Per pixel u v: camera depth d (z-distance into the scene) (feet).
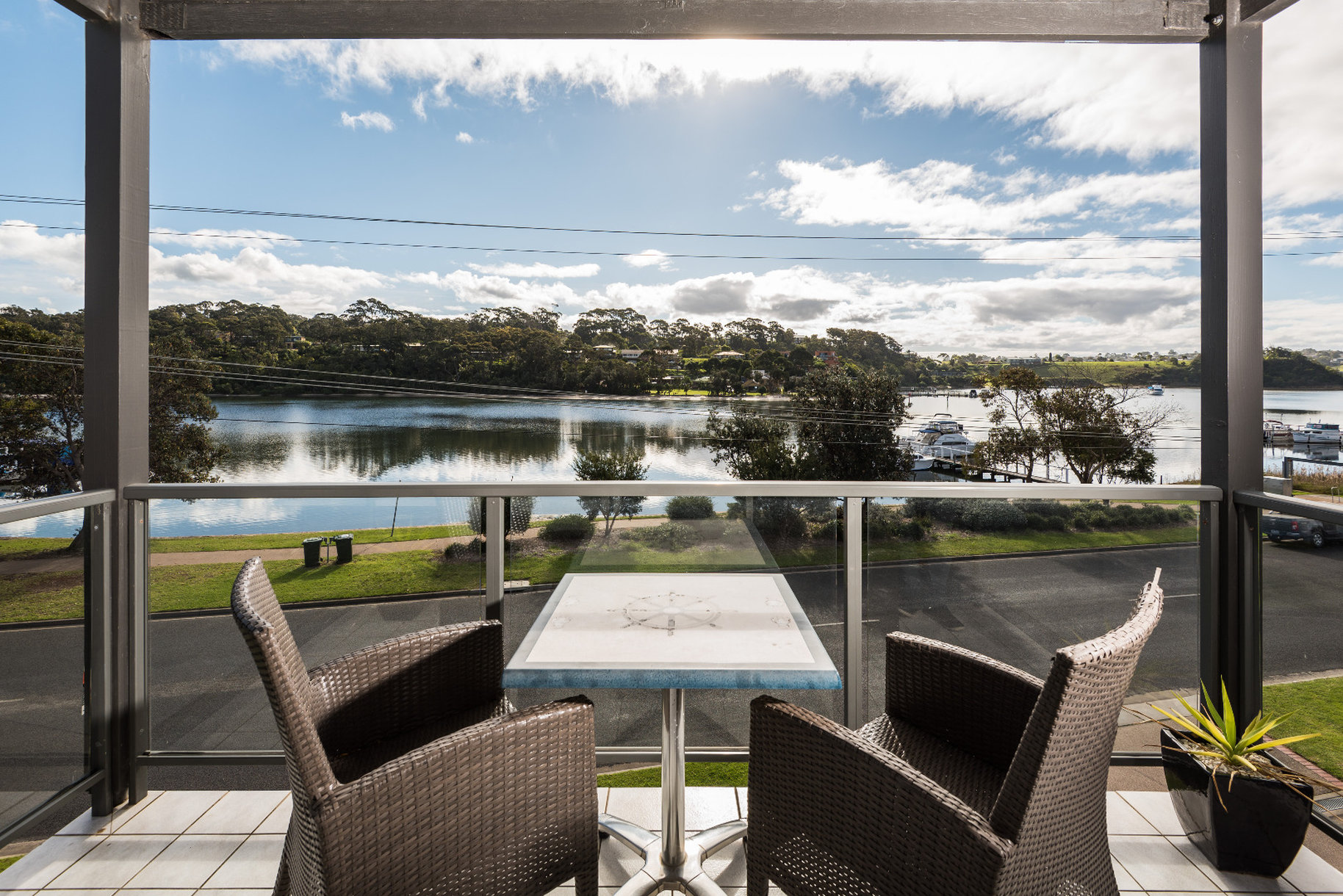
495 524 7.14
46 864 5.87
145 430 7.13
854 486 7.22
